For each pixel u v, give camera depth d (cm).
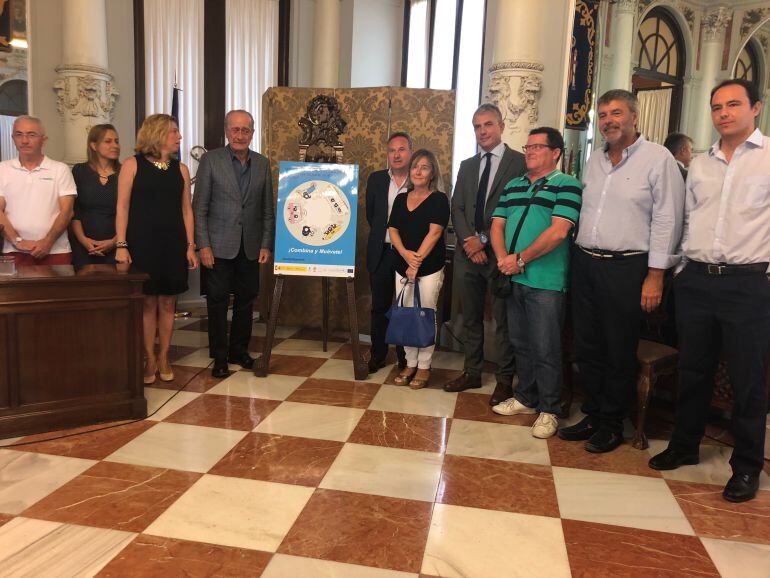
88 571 188
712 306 254
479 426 321
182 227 361
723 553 211
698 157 262
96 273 299
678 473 273
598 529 223
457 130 659
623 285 279
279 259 394
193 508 227
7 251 367
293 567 194
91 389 300
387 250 398
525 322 326
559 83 431
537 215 304
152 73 573
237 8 619
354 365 389
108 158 402
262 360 388
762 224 240
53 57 524
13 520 215
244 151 384
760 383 248
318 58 662
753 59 319
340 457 276
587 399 311
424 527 220
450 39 662
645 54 370
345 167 399
